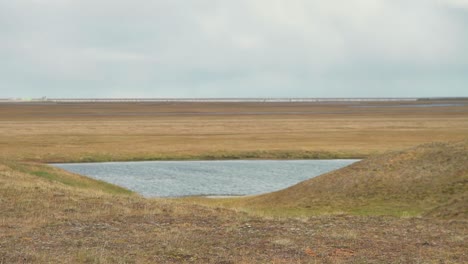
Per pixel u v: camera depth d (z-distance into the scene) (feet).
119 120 552.41
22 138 333.01
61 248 54.65
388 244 58.03
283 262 49.65
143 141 317.63
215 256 51.90
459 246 57.11
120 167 223.51
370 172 119.96
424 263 49.57
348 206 106.11
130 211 79.77
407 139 327.47
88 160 246.68
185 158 253.85
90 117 620.08
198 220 73.46
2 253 51.60
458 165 111.75
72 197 89.30
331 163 237.66
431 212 83.92
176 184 174.40
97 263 48.24
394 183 112.57
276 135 361.92
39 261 48.62
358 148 277.85
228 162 242.99
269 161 246.68
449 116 620.49
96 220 72.02
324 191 118.42
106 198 90.43
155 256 51.52
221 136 354.33
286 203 117.60
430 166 115.65
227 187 169.17
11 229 65.21
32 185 98.02
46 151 264.93
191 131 399.44
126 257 50.70
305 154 260.83
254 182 180.04
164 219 73.72
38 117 620.49
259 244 57.47
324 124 474.49
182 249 54.34
